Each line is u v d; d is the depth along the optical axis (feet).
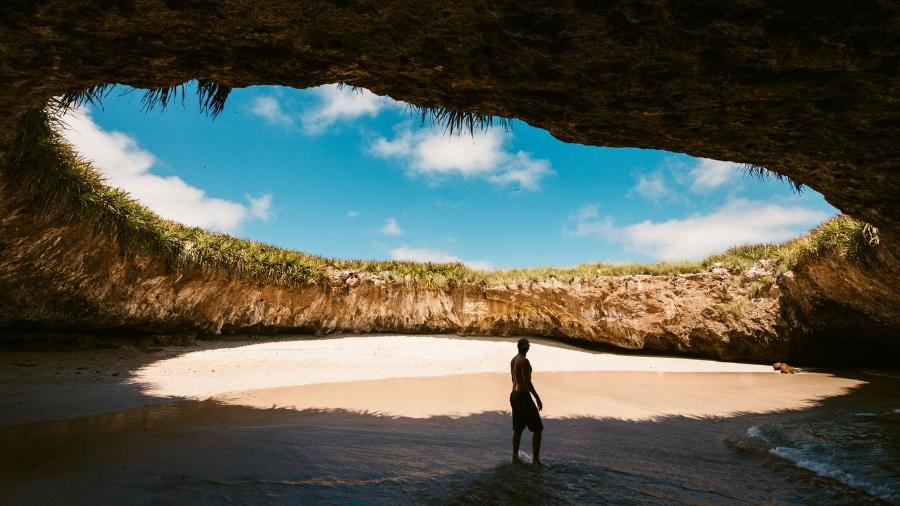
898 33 10.29
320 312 61.72
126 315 44.52
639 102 14.23
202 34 12.34
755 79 12.55
